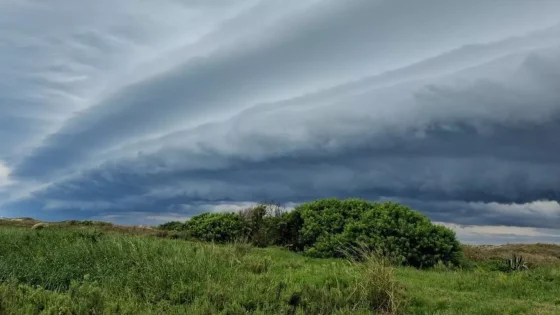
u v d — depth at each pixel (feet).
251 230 52.85
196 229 54.24
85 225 59.21
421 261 41.88
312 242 47.96
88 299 22.56
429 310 25.58
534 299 29.66
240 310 22.34
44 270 28.55
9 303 21.02
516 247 58.90
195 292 25.30
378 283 26.45
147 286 26.17
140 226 60.59
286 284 27.09
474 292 30.99
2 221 62.34
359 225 43.75
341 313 23.27
